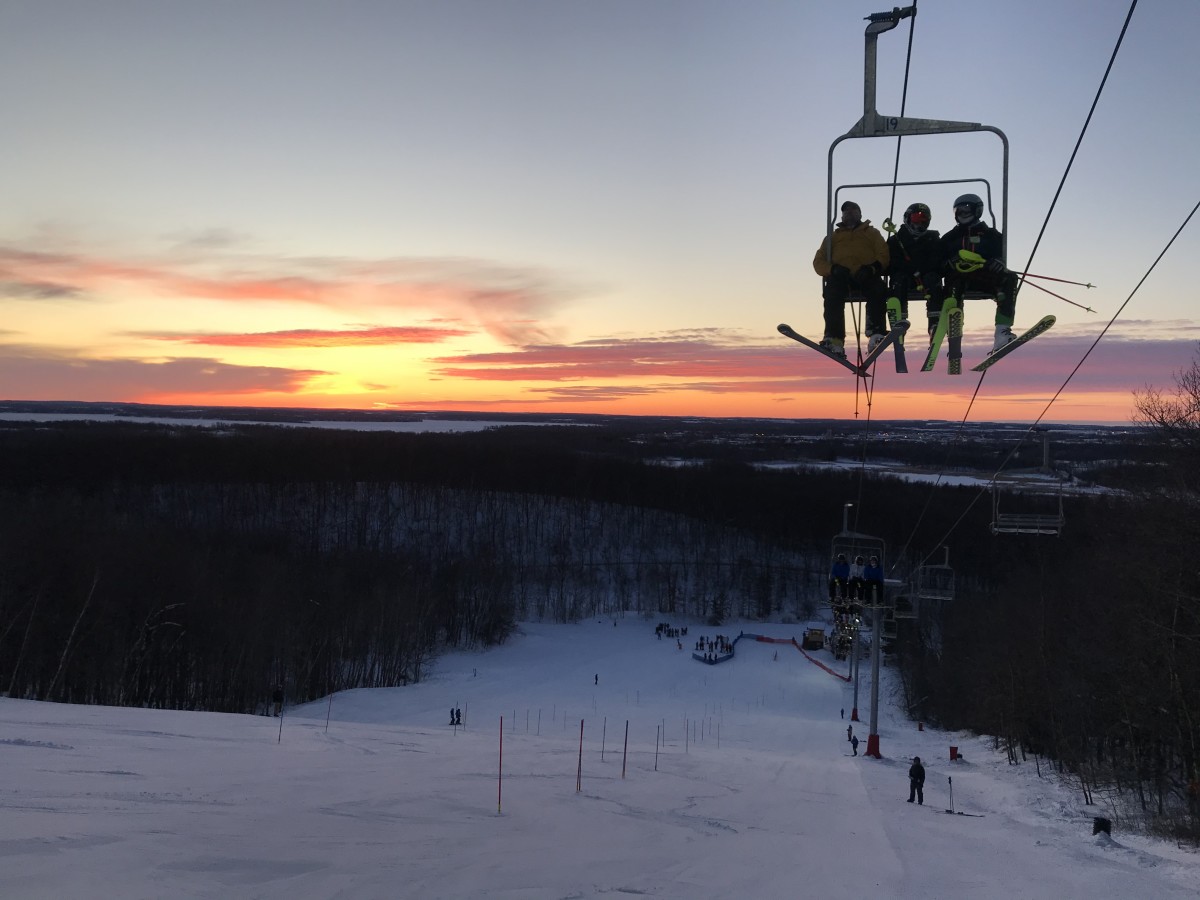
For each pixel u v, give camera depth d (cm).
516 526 12538
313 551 9862
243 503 12019
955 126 936
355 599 7625
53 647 5281
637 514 13462
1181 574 2941
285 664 6412
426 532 11925
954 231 1036
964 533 9769
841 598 2633
